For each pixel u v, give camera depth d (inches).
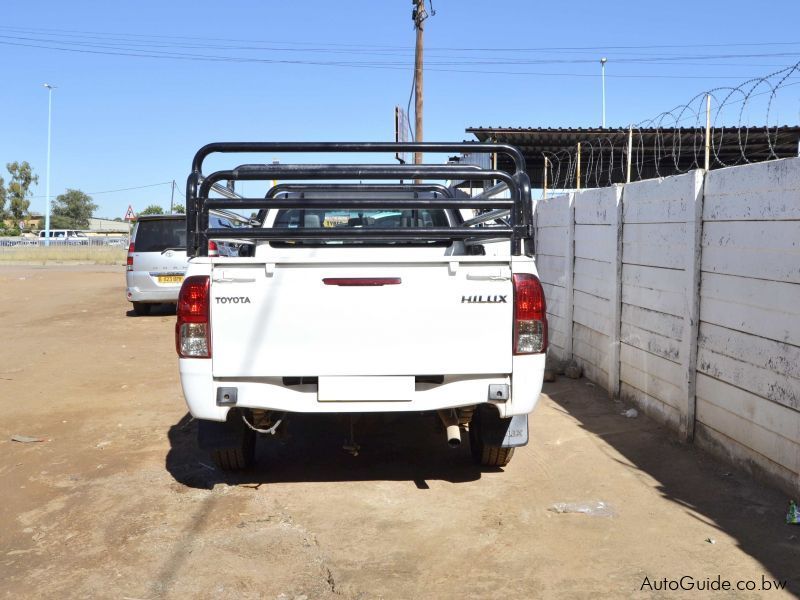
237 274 174.2
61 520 177.9
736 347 199.8
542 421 258.2
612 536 164.4
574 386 308.5
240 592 141.5
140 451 232.1
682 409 227.9
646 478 200.4
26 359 393.1
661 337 244.1
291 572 149.0
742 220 195.8
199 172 182.5
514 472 208.2
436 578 146.4
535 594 139.7
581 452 223.9
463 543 162.2
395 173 189.6
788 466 179.0
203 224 178.7
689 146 474.9
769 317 184.4
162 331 495.8
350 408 177.5
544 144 541.0
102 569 151.3
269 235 177.9
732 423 203.2
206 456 226.2
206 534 167.5
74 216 4483.3
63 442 243.3
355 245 225.9
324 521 175.2
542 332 177.0
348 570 150.1
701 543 159.8
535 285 176.4
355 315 175.2
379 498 189.8
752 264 191.0
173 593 141.3
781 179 177.8
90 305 665.6
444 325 175.9
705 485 193.0
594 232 306.2
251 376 176.1
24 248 1838.1
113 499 190.7
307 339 175.3
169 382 333.4
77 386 326.6
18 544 165.0
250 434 208.2
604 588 141.6
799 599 136.6
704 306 216.7
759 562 150.9
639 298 262.1
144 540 164.9
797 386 174.1
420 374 176.4
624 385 278.8
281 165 201.3
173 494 193.8
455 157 497.4
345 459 222.2
